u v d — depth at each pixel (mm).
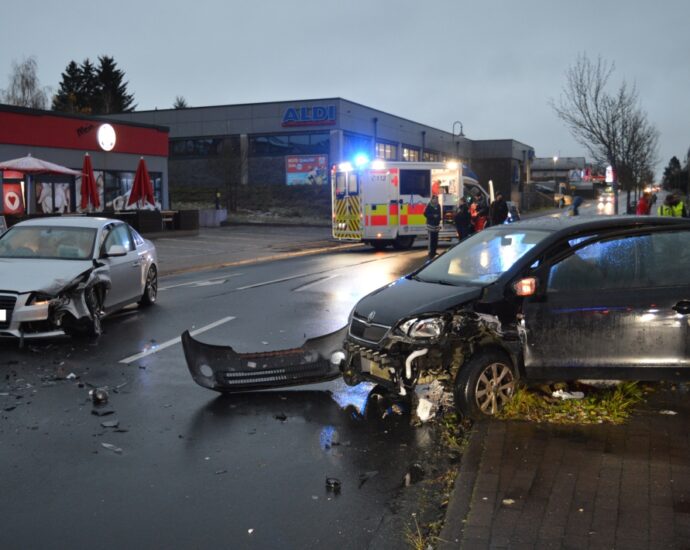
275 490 4613
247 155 47000
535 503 4078
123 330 9828
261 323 10367
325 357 6953
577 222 6270
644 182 49219
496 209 20625
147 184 27797
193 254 22750
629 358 5840
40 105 63312
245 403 6520
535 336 5777
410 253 23688
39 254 9805
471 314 5781
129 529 4066
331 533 4020
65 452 5266
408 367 5789
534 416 5672
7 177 27000
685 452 4816
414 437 5586
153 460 5133
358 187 24844
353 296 13180
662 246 6074
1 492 4562
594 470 4531
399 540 3930
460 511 4051
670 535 3674
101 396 6500
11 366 7723
